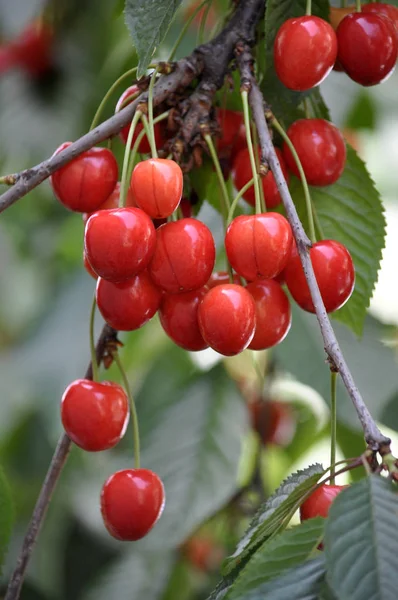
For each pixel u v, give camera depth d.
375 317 1.05
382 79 0.91
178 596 1.11
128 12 0.87
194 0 1.11
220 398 1.06
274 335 0.88
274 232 0.85
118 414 0.90
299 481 0.85
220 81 0.91
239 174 0.92
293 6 0.91
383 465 0.80
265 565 0.81
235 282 0.90
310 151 0.91
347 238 0.95
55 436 1.11
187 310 0.88
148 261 0.86
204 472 1.04
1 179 0.87
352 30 0.90
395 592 0.78
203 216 1.05
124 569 1.11
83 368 1.10
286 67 0.89
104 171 0.89
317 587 0.80
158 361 1.08
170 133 0.91
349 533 0.79
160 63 0.90
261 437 1.11
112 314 0.88
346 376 0.81
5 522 0.91
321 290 0.88
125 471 0.90
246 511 1.12
